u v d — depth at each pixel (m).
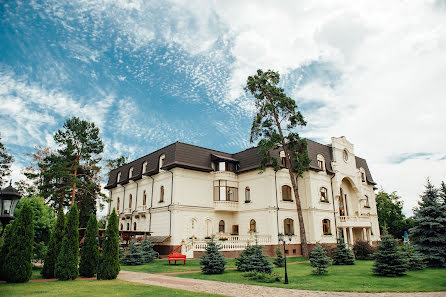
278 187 32.53
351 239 35.09
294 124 29.88
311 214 32.66
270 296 11.55
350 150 39.88
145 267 22.17
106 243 16.61
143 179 38.12
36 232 20.33
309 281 15.45
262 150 28.67
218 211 34.12
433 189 22.58
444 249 20.83
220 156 34.78
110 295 11.31
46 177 36.66
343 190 39.19
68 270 15.68
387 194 55.88
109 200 41.75
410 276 16.53
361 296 11.55
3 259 15.11
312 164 33.94
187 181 32.47
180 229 30.78
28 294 11.38
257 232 32.00
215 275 17.89
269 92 30.34
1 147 37.81
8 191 12.71
